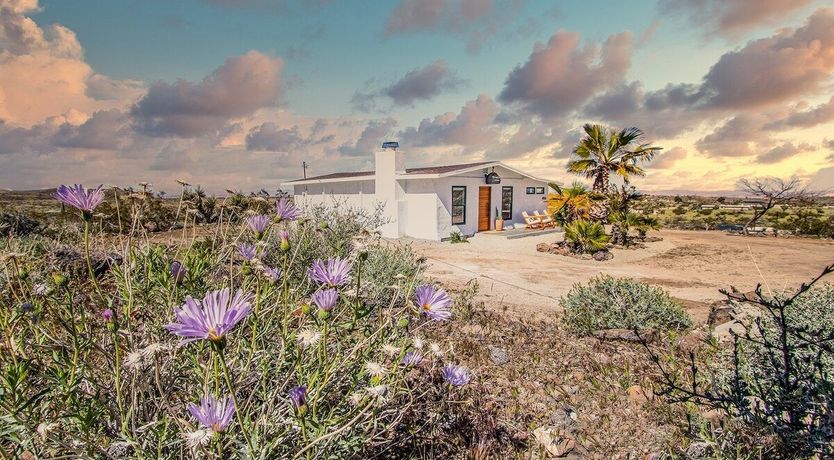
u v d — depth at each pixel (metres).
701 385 3.58
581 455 3.06
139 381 1.76
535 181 24.95
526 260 13.63
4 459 1.70
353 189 21.30
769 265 12.78
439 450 2.79
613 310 5.87
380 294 4.14
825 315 3.52
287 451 1.77
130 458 1.63
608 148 17.86
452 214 19.61
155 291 2.12
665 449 2.89
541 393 3.98
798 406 2.21
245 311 1.31
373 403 1.83
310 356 2.05
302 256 5.08
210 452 1.50
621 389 4.08
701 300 8.23
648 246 17.33
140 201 2.33
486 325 5.91
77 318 2.15
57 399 1.72
